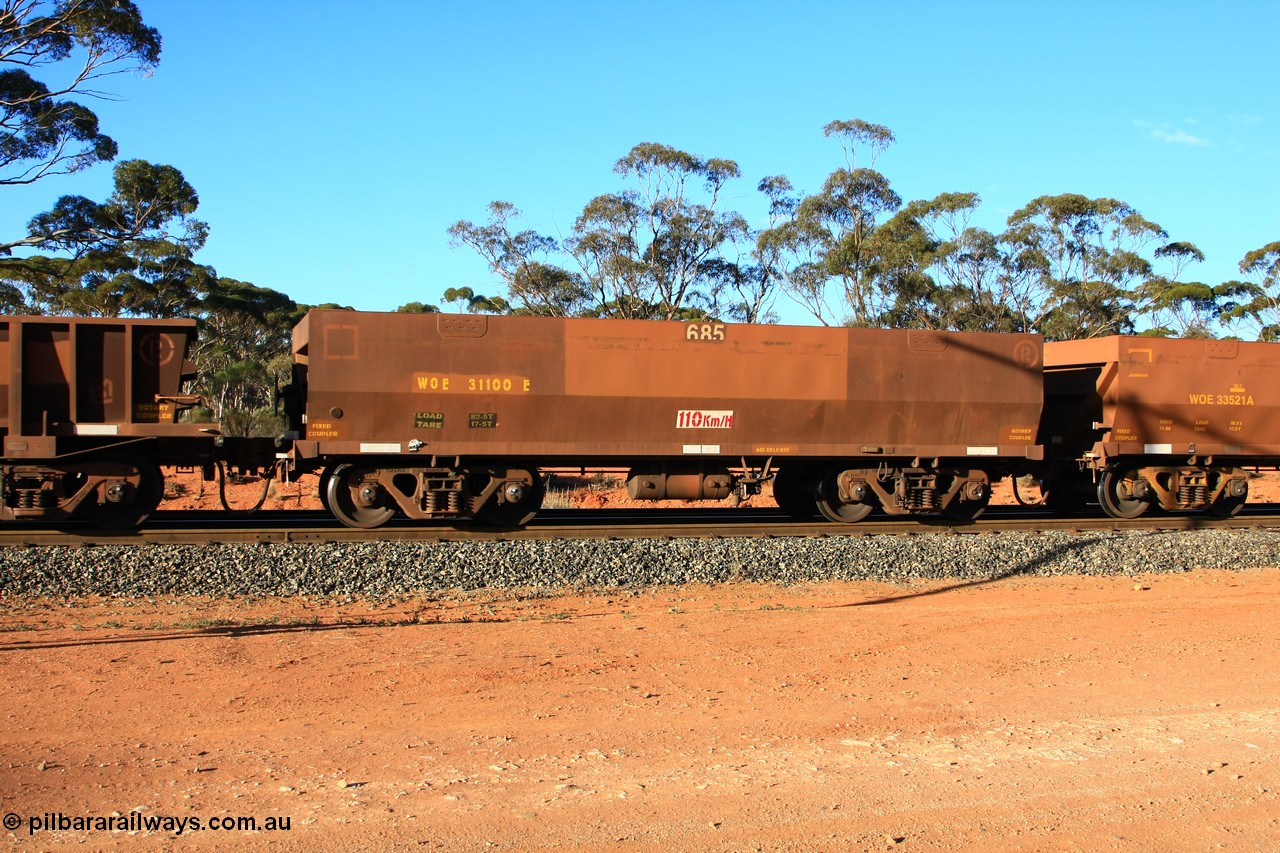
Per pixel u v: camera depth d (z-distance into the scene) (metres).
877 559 13.77
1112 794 5.32
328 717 6.63
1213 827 4.92
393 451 14.50
